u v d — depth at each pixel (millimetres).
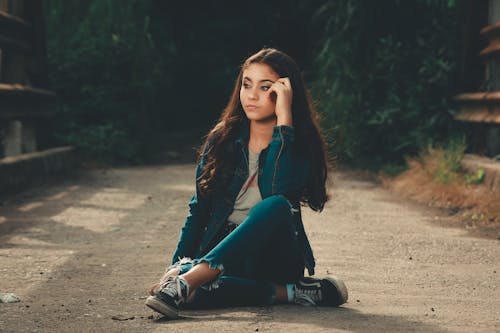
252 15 20453
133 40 15594
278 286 4062
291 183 3959
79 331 3594
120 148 14688
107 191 10109
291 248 3967
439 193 9438
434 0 13680
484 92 11070
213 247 4051
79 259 5578
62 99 15102
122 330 3596
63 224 7312
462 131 11594
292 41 18969
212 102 21312
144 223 7445
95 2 15688
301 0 17344
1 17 10039
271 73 4035
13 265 5332
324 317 3816
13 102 10117
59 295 4410
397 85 13688
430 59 13102
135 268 5258
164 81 17312
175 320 3775
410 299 4371
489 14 11469
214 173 4012
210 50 21062
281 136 3924
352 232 7047
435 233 7051
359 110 13820
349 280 4934
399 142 13172
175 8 20672
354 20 14062
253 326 3615
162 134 19609
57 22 15516
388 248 6227
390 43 13758
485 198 8477
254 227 3783
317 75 15117
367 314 3924
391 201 9422
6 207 8422
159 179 11812
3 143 11133
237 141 4016
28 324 3727
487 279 5062
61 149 12562
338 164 13453
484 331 3615
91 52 15195
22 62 11031
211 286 3859
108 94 15188
